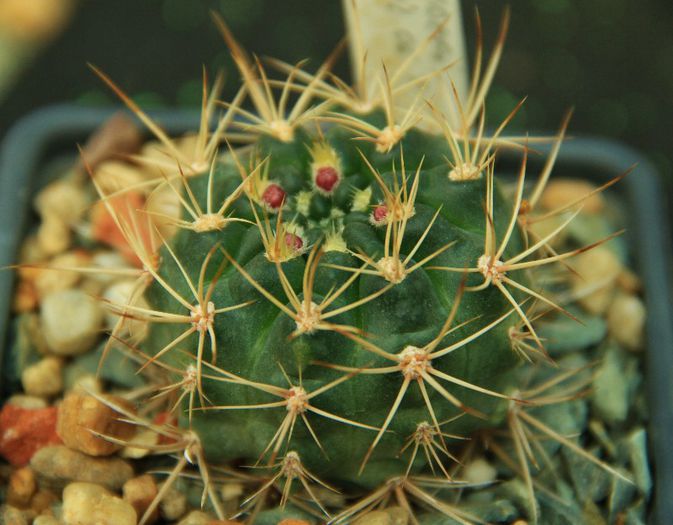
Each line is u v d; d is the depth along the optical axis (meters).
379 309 0.10
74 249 0.14
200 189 0.11
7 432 0.12
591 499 0.12
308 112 0.11
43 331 0.13
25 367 0.13
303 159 0.11
